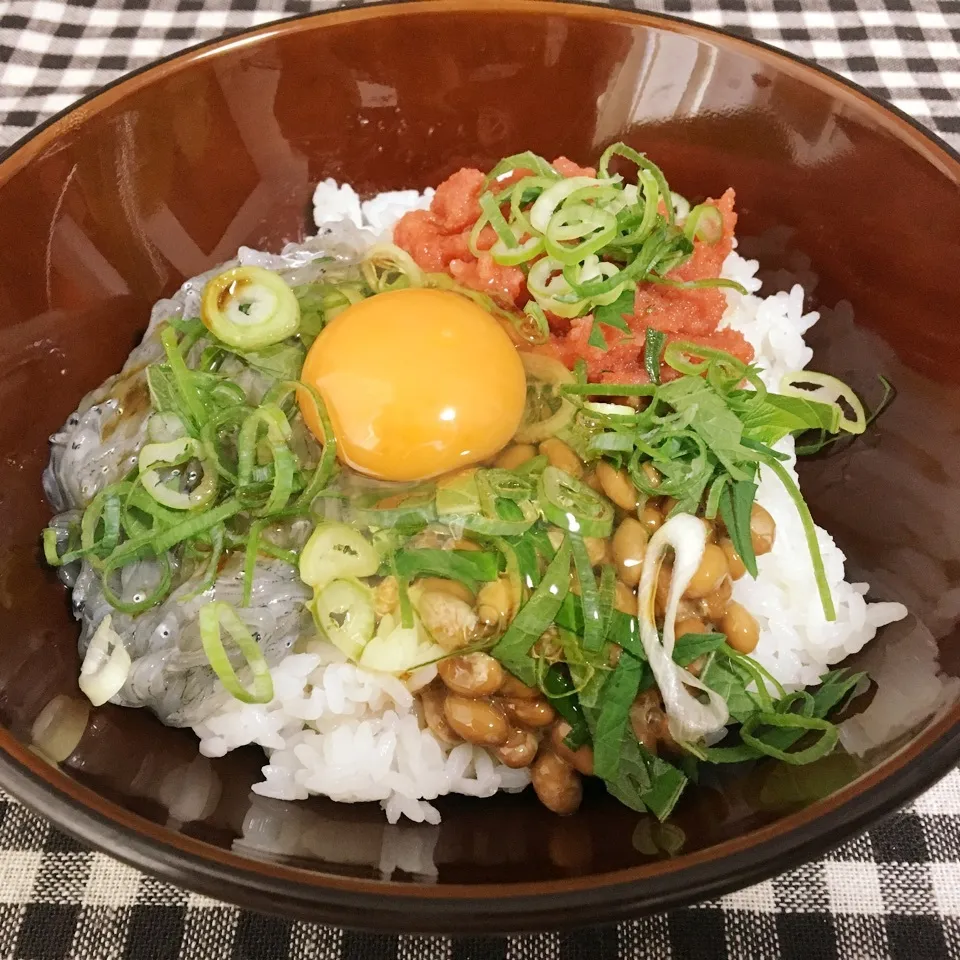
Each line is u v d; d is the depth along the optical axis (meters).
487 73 0.21
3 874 0.17
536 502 0.17
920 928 0.16
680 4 0.29
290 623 0.18
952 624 0.16
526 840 0.16
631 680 0.16
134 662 0.17
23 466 0.18
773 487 0.20
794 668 0.18
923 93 0.27
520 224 0.20
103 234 0.19
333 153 0.22
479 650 0.17
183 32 0.29
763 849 0.13
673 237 0.20
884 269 0.19
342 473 0.18
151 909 0.16
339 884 0.13
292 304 0.19
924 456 0.18
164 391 0.19
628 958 0.16
